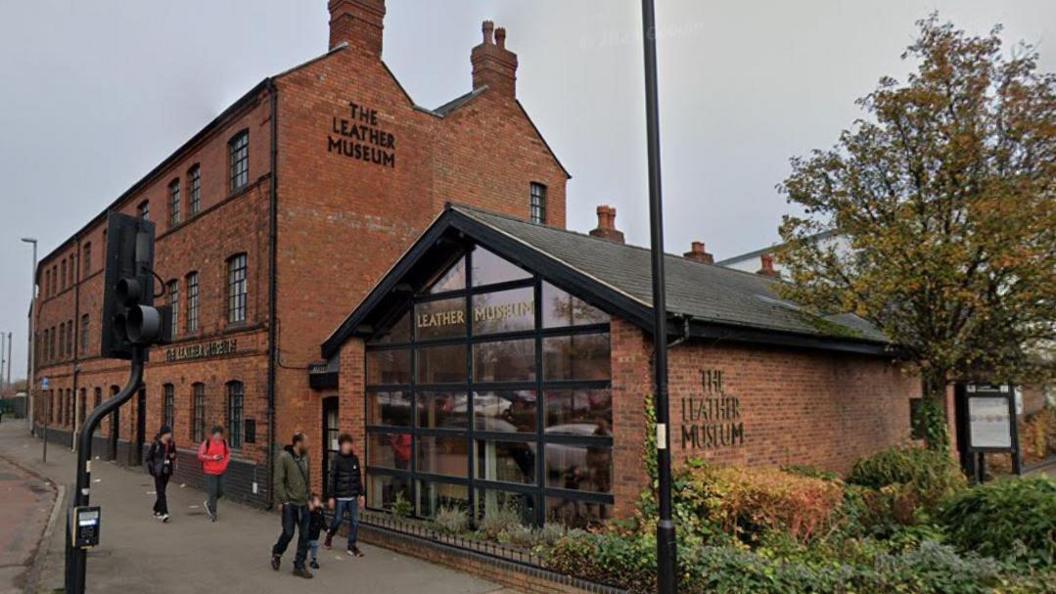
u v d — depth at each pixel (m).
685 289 10.82
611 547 7.43
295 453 9.25
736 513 8.02
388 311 12.40
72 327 30.06
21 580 9.35
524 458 9.91
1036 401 18.25
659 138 6.36
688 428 8.92
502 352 10.36
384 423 12.34
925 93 10.20
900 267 9.93
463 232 10.55
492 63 19.36
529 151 20.11
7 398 72.06
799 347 10.95
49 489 17.88
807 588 6.20
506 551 8.74
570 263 9.44
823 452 11.47
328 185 15.22
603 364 9.09
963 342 10.54
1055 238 9.23
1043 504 6.86
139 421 21.30
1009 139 10.05
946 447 11.18
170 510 14.02
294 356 14.33
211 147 17.27
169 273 19.27
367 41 16.33
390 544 10.13
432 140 17.44
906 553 6.55
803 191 11.52
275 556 9.12
